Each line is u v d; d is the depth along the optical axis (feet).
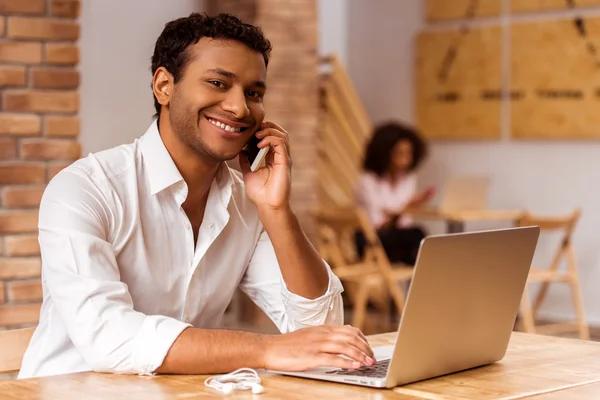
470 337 7.36
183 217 8.61
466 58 30.81
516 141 29.73
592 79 28.02
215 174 8.86
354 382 6.91
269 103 27.32
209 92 8.03
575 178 28.37
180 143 8.41
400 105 32.63
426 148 28.09
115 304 7.58
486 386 6.88
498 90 30.04
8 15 14.98
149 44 23.93
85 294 7.55
